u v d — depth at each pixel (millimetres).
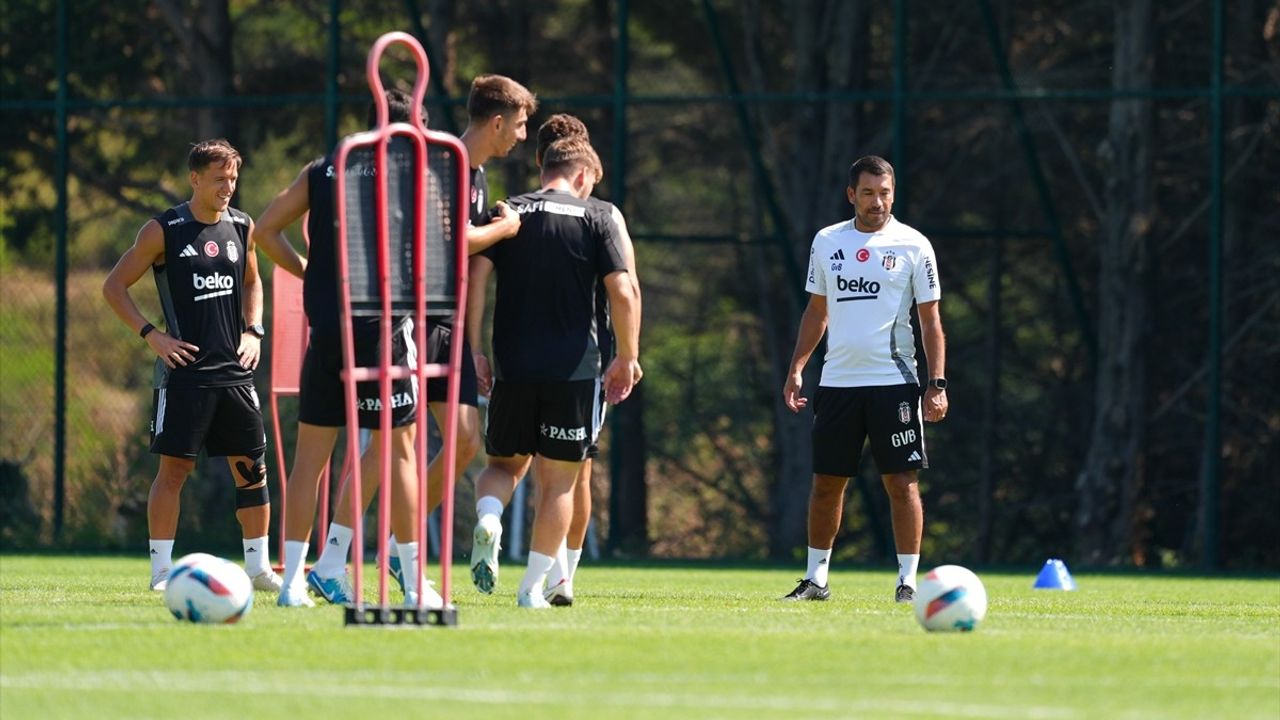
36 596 28703
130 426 79375
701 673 17766
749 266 80312
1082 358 72188
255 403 30062
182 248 29562
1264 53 68250
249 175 78062
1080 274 71750
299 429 25109
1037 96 57469
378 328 23906
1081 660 19375
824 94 59094
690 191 81312
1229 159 67625
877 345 30141
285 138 75688
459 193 21688
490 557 24516
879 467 30344
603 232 25000
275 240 24672
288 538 25391
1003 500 72812
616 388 25438
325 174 24328
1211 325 56312
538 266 24641
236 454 30016
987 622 24906
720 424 79625
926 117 72000
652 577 46000
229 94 73375
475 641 19938
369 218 21219
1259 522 66062
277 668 17734
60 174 63312
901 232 30250
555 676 17391
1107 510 63406
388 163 21188
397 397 24219
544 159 25859
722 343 80688
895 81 58688
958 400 74125
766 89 78188
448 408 22016
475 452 25328
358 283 21141
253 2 80312
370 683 16828
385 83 76750
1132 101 63344
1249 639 22531
